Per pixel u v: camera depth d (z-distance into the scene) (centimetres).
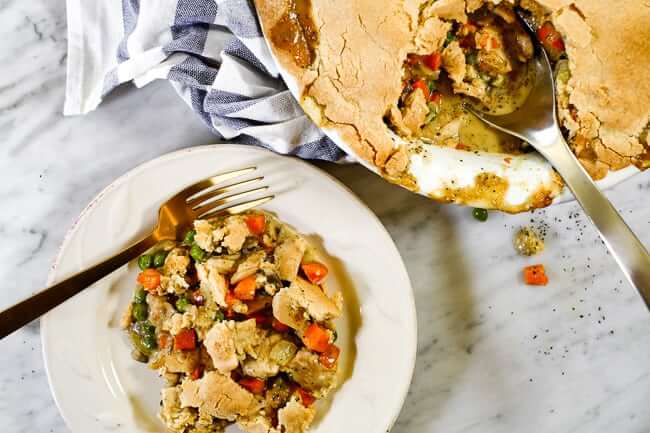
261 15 46
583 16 47
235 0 48
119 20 53
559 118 49
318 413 54
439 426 57
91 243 51
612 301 57
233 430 53
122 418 53
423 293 56
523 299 57
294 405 51
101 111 54
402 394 52
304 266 52
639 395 58
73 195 54
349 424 53
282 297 51
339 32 46
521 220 57
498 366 57
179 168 51
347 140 47
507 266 57
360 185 56
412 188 48
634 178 57
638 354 58
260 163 51
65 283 49
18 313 48
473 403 57
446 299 57
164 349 52
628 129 48
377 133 46
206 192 51
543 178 49
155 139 55
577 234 57
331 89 46
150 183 51
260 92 52
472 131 52
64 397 52
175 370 51
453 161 48
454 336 57
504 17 49
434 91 51
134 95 54
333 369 52
